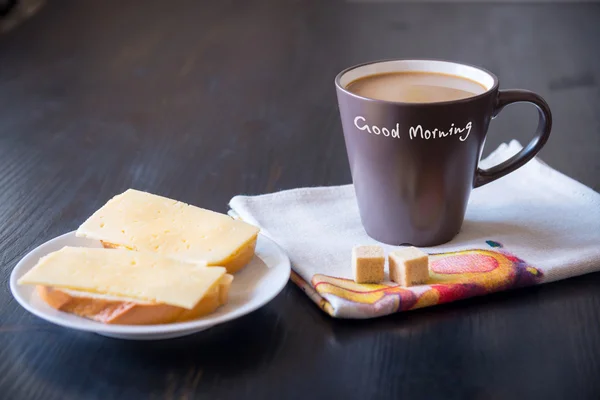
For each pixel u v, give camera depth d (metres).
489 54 1.32
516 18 1.58
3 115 1.07
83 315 0.61
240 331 0.63
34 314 0.63
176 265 0.63
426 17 1.61
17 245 0.75
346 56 1.34
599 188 0.85
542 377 0.59
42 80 1.22
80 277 0.61
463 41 1.41
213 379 0.59
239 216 0.77
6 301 0.67
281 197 0.79
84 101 1.12
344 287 0.66
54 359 0.61
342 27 1.54
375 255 0.67
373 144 0.70
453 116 0.69
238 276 0.66
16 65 1.29
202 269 0.63
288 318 0.65
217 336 0.63
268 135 1.00
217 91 1.16
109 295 0.61
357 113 0.70
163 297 0.60
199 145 0.98
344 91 0.71
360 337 0.63
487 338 0.63
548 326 0.64
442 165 0.70
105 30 1.52
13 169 0.91
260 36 1.48
